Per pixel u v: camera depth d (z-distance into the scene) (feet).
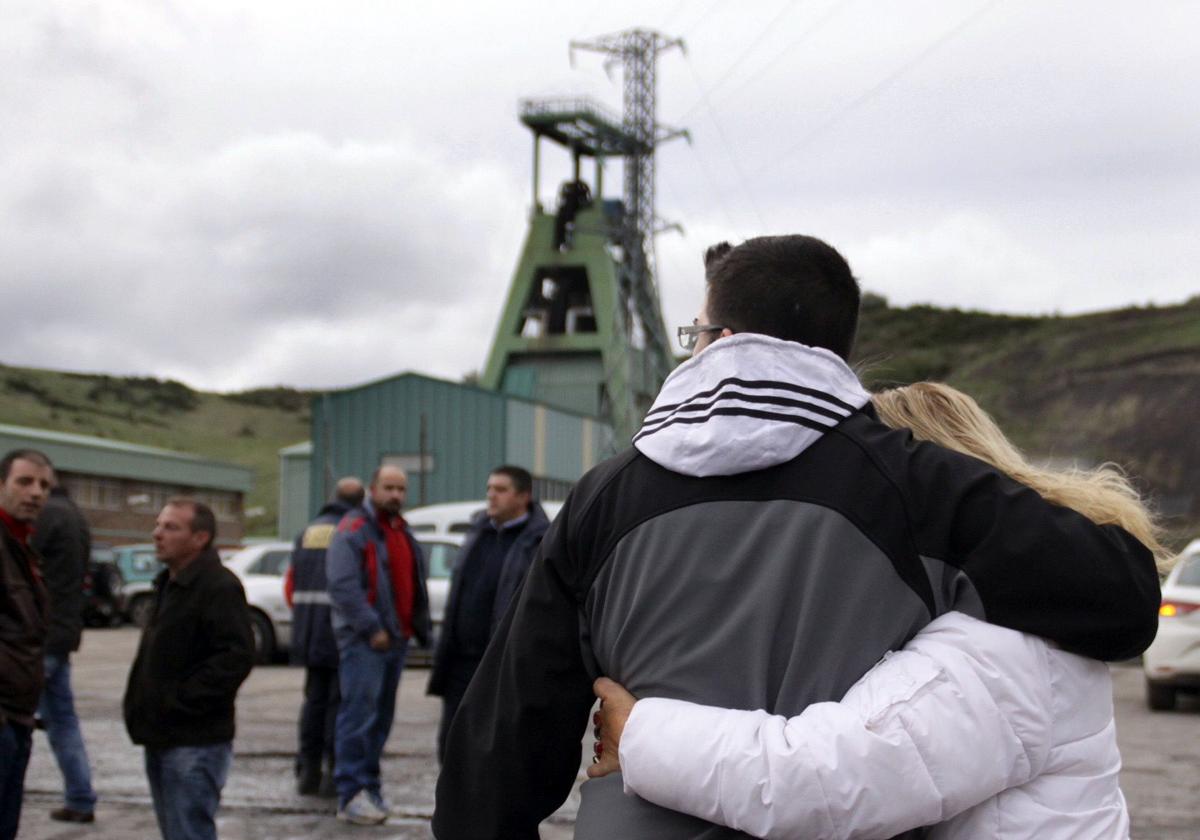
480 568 22.00
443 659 21.98
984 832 5.70
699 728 5.46
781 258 6.30
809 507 5.74
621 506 6.09
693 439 5.88
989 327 376.48
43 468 14.93
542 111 196.44
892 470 5.81
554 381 197.47
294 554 25.30
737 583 5.73
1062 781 5.75
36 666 14.78
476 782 6.31
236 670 15.14
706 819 5.49
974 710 5.44
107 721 35.60
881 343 378.32
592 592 6.13
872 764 5.27
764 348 5.98
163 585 15.62
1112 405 265.54
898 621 5.65
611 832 5.75
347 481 25.61
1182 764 28.22
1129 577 5.70
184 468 189.98
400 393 147.43
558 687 6.22
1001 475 5.93
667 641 5.77
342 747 22.11
